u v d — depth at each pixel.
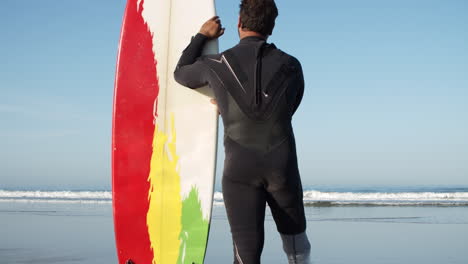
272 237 7.19
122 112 2.73
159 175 2.66
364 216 10.82
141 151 2.69
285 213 2.04
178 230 2.60
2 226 8.60
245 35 2.13
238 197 2.00
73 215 10.86
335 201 16.55
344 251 6.06
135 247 2.62
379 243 6.71
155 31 2.80
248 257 1.96
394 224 9.13
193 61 2.34
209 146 2.61
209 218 2.55
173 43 2.77
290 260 2.13
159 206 2.64
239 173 1.98
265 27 2.12
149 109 2.72
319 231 8.05
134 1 2.83
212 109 2.64
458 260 5.48
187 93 2.69
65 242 6.65
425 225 8.95
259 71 2.01
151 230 2.62
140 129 2.71
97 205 14.83
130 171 2.67
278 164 1.96
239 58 2.05
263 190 2.03
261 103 1.97
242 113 1.97
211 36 2.42
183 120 2.67
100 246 6.31
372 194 19.17
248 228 1.98
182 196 2.62
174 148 2.67
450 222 9.47
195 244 2.55
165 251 2.60
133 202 2.65
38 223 9.09
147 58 2.77
